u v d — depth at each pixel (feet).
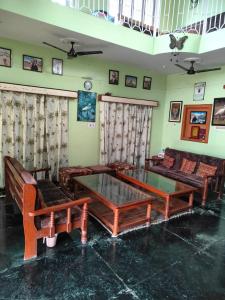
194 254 8.12
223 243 8.92
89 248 8.16
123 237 9.02
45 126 13.74
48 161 14.10
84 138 15.62
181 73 17.69
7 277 6.52
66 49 13.42
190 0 16.16
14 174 8.84
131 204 9.19
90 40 11.34
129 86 16.94
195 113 17.06
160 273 7.06
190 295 6.25
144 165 18.06
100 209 10.69
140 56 13.84
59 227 7.84
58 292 6.13
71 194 12.52
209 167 14.05
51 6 9.53
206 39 11.90
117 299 5.99
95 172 14.20
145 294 6.21
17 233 8.79
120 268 7.19
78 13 10.28
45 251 7.81
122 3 12.57
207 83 15.96
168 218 10.83
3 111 12.21
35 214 7.02
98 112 15.92
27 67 12.76
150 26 13.78
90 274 6.85
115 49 12.63
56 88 13.84
